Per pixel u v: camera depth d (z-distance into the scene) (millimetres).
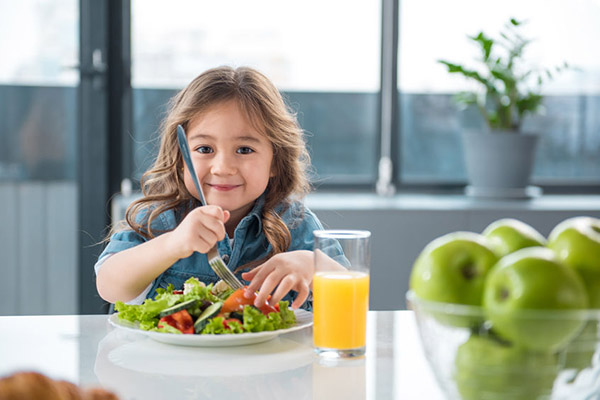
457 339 580
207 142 1283
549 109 2924
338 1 2795
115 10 2684
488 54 2605
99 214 2629
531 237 654
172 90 2766
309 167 2850
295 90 2822
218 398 696
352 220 2445
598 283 604
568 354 565
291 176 1424
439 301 605
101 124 2609
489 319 570
